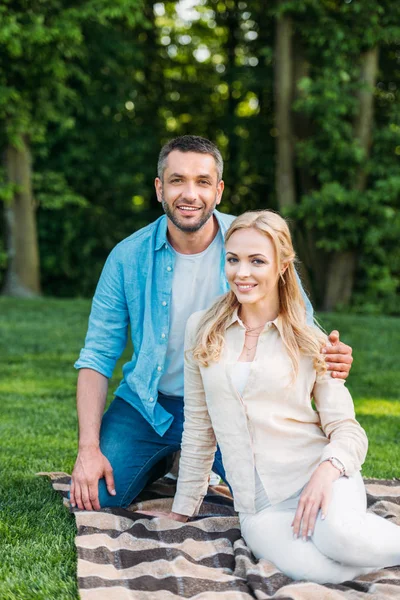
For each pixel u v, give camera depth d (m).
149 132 13.41
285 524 2.36
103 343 2.99
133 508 2.98
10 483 3.24
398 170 10.98
